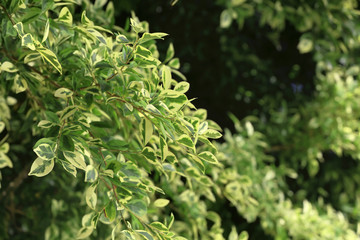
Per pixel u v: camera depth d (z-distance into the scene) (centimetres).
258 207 339
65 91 156
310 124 407
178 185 288
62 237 292
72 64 171
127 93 150
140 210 151
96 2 247
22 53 172
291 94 498
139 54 149
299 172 497
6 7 158
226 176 286
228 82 488
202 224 284
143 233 146
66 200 301
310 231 340
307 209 352
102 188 169
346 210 457
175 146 186
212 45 480
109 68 158
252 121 473
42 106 194
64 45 191
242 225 418
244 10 399
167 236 151
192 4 470
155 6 466
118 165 147
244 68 490
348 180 473
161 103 142
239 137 362
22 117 290
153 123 146
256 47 499
